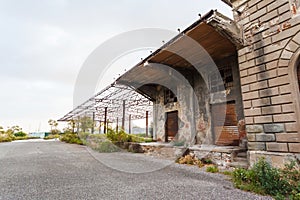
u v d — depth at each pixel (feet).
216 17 17.03
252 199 11.01
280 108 15.20
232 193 12.09
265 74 16.47
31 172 18.92
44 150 41.96
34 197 11.57
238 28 18.54
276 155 14.96
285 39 15.38
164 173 18.17
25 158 29.25
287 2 15.55
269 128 15.80
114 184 14.40
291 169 12.79
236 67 25.61
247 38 18.22
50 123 132.87
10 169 20.57
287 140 14.53
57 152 37.60
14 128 130.93
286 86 14.97
